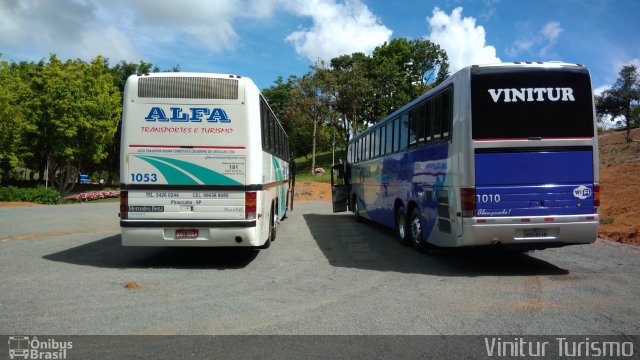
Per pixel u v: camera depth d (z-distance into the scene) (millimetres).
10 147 32531
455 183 7711
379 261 9078
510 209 7383
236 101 8203
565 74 7582
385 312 5566
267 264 8734
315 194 32812
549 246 7691
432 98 8945
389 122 12430
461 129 7570
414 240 10281
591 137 7531
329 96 50594
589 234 7469
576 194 7465
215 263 8820
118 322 5145
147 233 8070
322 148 70875
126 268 8289
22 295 6285
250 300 6102
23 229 14023
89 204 27359
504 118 7453
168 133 8094
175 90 8117
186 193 8102
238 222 8125
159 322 5152
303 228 15039
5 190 27156
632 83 31297
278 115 66625
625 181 20047
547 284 7020
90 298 6156
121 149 8102
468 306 5820
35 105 35375
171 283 7098
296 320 5250
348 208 19109
